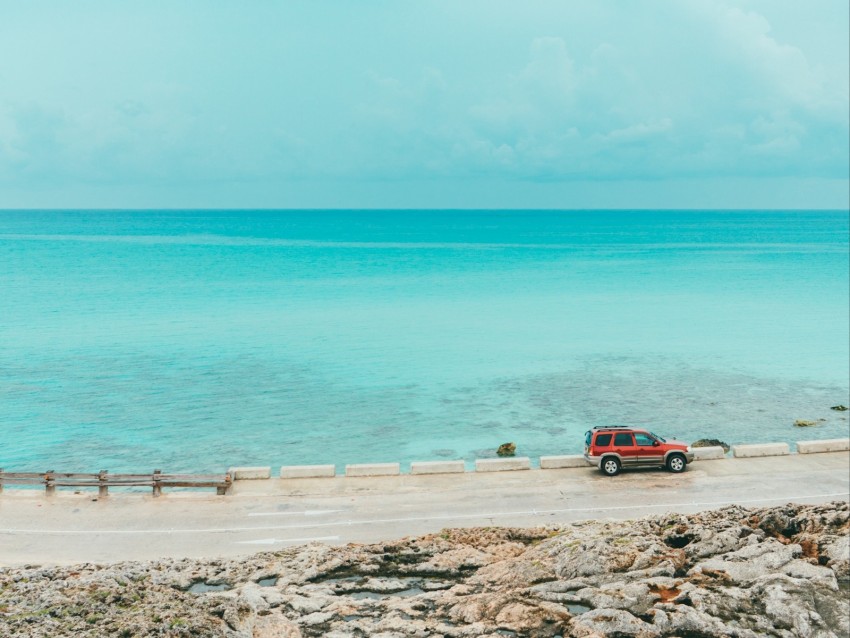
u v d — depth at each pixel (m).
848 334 83.56
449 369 66.44
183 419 51.22
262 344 75.19
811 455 37.06
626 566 21.95
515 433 49.31
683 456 34.41
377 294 111.81
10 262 127.56
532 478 33.59
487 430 49.88
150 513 29.09
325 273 137.25
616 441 34.34
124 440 46.69
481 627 18.62
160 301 98.25
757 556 22.05
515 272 143.88
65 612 18.05
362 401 56.38
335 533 27.11
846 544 22.34
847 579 21.05
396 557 23.70
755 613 19.34
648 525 25.34
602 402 56.75
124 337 75.88
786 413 54.50
